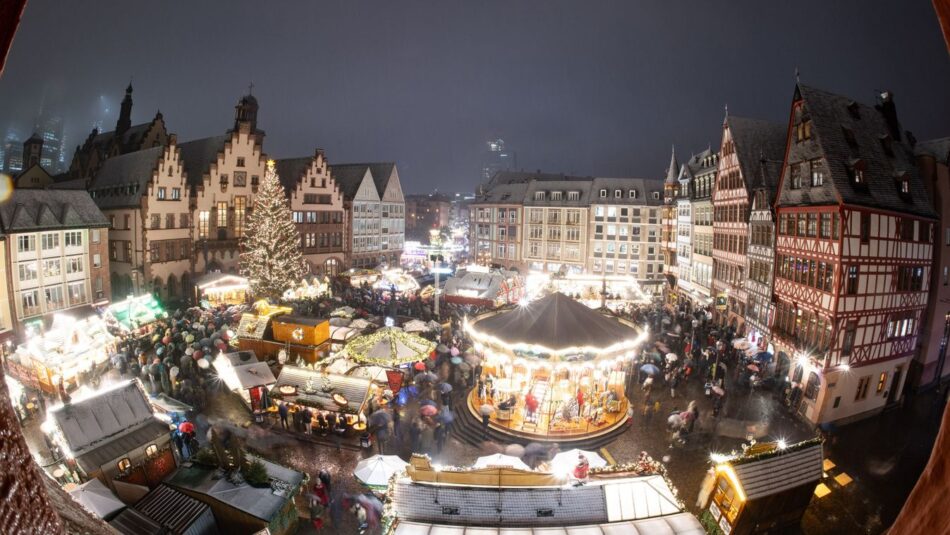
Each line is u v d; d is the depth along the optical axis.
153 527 15.93
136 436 20.11
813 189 29.17
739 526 17.66
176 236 54.84
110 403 20.38
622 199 71.06
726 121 43.62
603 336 26.80
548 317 27.55
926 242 30.03
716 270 45.91
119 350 33.91
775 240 33.22
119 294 54.41
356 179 75.25
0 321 37.09
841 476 22.78
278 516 17.23
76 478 19.05
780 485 18.03
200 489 17.48
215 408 28.03
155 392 27.80
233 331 35.09
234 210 60.16
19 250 38.31
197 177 59.06
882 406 29.06
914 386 31.62
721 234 44.56
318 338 31.94
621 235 71.38
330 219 70.25
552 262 75.81
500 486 15.41
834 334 26.75
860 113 32.00
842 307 26.72
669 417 25.89
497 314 31.98
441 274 71.81
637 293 49.62
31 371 29.28
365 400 25.55
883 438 26.14
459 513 14.61
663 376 32.59
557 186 77.00
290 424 26.41
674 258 58.84
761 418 27.70
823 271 27.89
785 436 25.88
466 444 25.19
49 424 20.19
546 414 26.55
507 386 28.69
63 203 42.31
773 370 32.56
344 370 28.06
